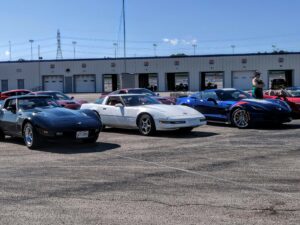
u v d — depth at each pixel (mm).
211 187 6344
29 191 6348
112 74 66312
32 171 7777
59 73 67125
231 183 6551
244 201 5602
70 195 6086
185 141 11156
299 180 6660
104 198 5898
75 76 66938
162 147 10242
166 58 64875
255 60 62094
